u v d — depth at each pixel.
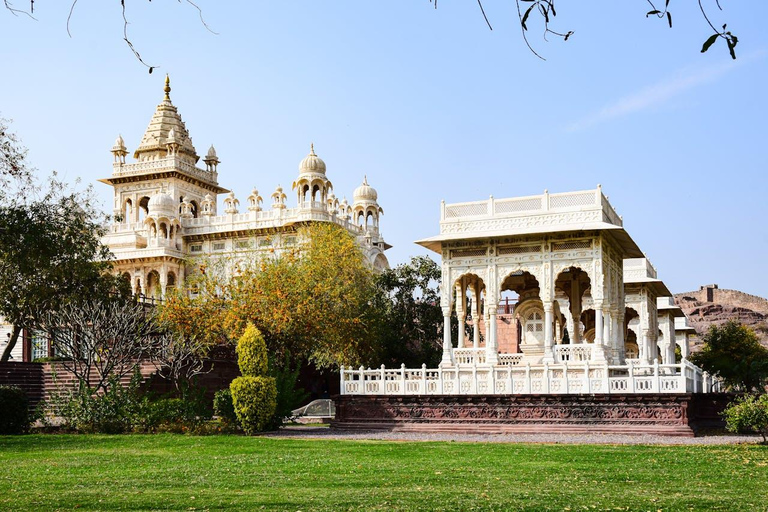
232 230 78.50
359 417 35.00
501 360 38.84
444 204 38.34
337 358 49.69
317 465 20.20
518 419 32.53
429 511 13.05
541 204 36.56
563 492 15.29
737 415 25.92
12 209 40.34
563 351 36.47
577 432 31.27
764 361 55.28
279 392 35.62
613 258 39.56
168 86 99.81
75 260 46.47
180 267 79.81
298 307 41.03
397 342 55.81
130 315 39.56
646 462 20.58
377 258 78.75
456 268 37.88
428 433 32.84
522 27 7.57
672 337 58.84
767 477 17.62
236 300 41.75
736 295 120.81
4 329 57.00
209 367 45.09
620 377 31.81
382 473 18.45
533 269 36.50
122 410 32.50
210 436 30.27
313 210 74.62
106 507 13.60
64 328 38.47
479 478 17.50
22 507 13.61
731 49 7.26
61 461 21.31
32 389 41.94
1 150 38.41
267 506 13.62
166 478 17.70
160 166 89.88
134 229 84.50
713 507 13.58
